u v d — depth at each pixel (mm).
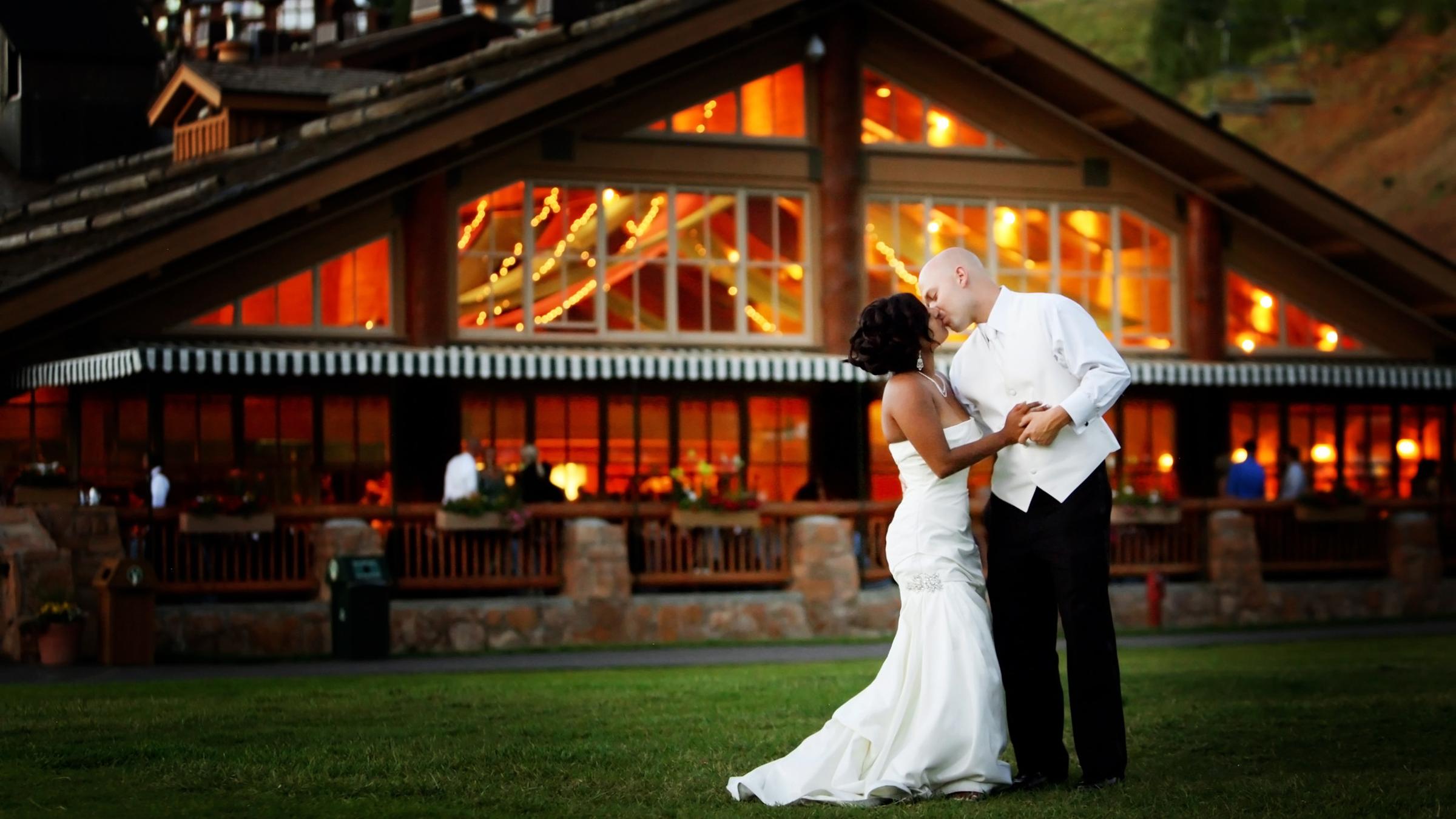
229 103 26844
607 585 20984
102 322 21703
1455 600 25812
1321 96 63469
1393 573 25828
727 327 24547
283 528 20359
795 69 25047
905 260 25453
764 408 25891
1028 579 7441
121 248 20609
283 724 9914
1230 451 28188
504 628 20391
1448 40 63062
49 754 8336
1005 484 7438
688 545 22266
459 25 35219
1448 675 13695
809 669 15609
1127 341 26734
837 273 24625
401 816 6645
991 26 24750
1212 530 24719
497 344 23438
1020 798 6934
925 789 6965
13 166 32781
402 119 23469
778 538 22719
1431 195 59062
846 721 7078
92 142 32531
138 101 33031
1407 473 29297
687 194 24500
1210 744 8812
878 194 25344
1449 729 9383
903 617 7145
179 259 21328
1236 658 16875
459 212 23359
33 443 23250
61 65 32406
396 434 21688
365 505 21391
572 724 9797
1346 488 25703
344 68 35781
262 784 7406
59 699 11891
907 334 7258
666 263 24359
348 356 21406
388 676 15242
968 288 7504
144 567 17547
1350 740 8953
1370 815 6516
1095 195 26500
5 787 7359
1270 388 28516
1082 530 7281
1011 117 26047
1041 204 26266
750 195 24703
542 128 23375
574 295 23922
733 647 20297
